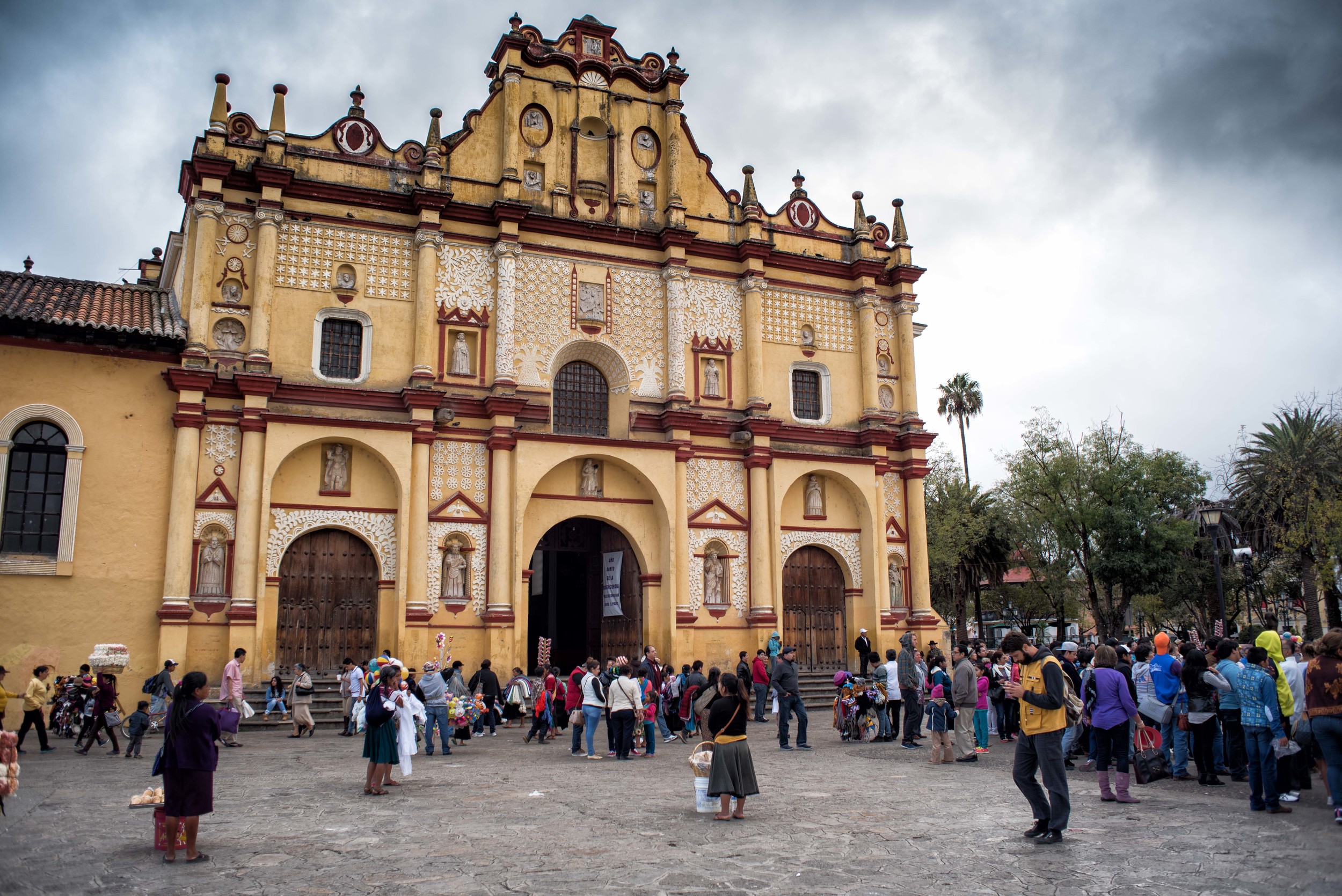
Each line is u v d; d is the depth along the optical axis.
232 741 19.75
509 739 21.61
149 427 24.41
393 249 27.83
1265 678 11.62
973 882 8.40
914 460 33.06
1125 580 44.16
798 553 32.03
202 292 25.12
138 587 23.75
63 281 26.23
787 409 32.25
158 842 9.61
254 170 25.84
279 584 25.31
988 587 57.78
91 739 18.39
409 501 26.23
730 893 8.06
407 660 25.55
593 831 10.70
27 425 23.52
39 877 8.57
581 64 31.14
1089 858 9.23
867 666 27.66
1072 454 45.38
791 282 32.94
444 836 10.41
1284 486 37.59
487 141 29.69
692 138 32.34
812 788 13.98
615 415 30.38
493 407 27.25
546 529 28.55
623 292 30.47
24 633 22.69
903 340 34.00
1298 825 10.78
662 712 22.14
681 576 29.22
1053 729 9.98
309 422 25.53
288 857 9.39
